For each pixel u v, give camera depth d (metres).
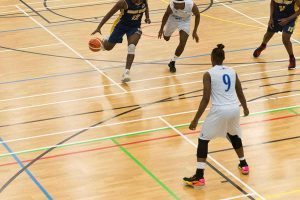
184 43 24.36
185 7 23.95
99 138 19.44
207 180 16.84
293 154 18.23
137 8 23.36
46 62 25.92
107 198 16.00
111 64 25.73
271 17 25.34
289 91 22.92
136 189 16.44
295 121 20.42
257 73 24.69
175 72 24.91
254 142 19.00
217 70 16.08
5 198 16.00
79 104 21.97
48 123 20.50
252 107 21.55
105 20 23.73
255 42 28.25
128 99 22.36
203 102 15.77
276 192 16.20
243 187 16.47
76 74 24.69
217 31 29.72
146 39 28.62
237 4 34.03
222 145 18.83
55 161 17.98
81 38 28.75
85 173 17.30
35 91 23.08
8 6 33.56
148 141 19.20
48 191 16.36
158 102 22.12
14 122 20.61
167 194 16.16
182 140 19.25
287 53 26.89
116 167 17.62
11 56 26.59
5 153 18.50
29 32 29.53
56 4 33.88
